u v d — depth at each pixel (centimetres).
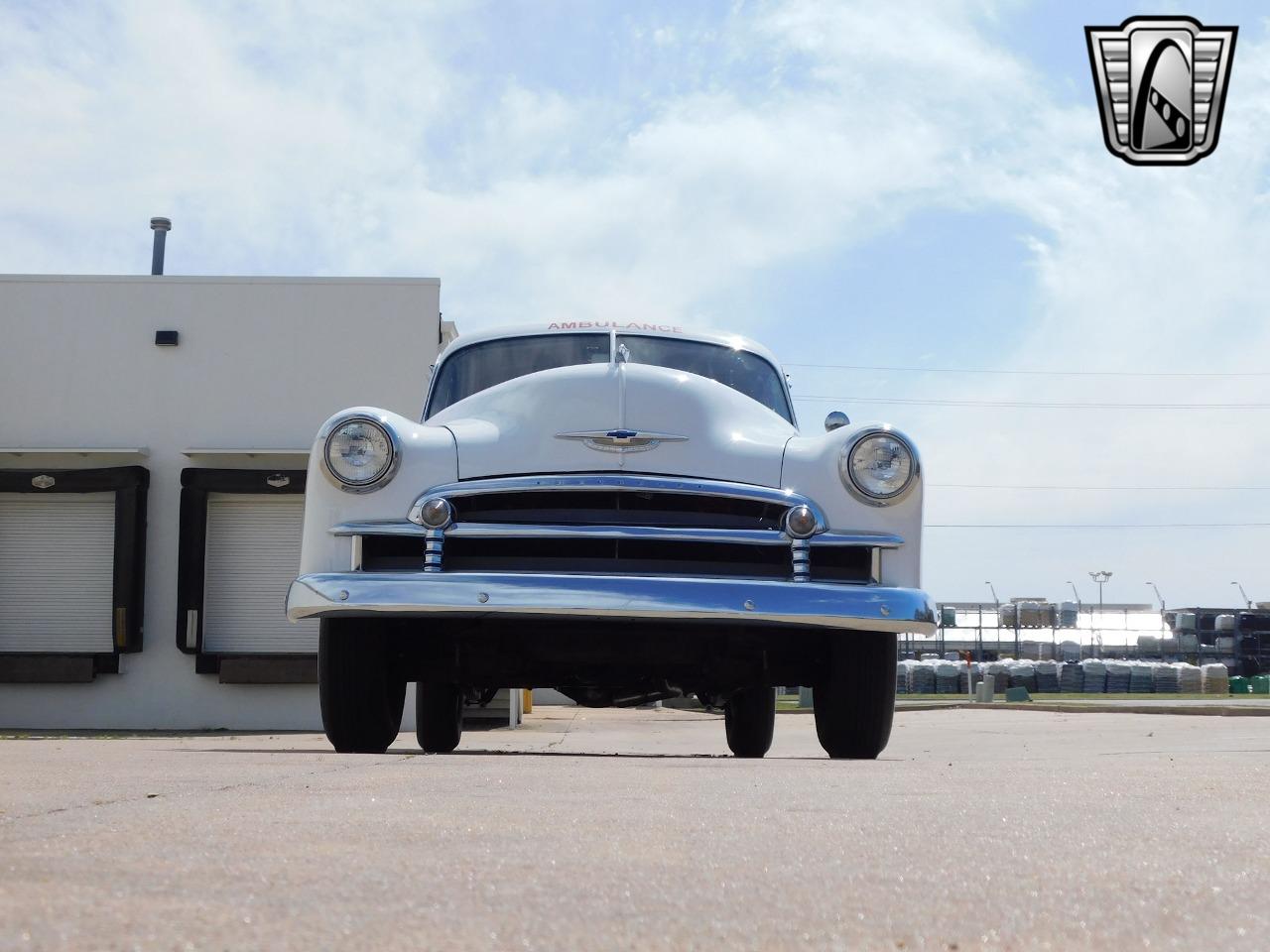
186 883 117
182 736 973
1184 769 302
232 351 1236
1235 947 95
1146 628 5962
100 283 1239
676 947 92
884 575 406
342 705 431
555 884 120
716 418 424
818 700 449
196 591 1197
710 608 384
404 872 126
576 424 411
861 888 120
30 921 95
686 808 192
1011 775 269
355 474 403
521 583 384
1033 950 93
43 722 1197
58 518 1229
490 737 909
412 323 1238
